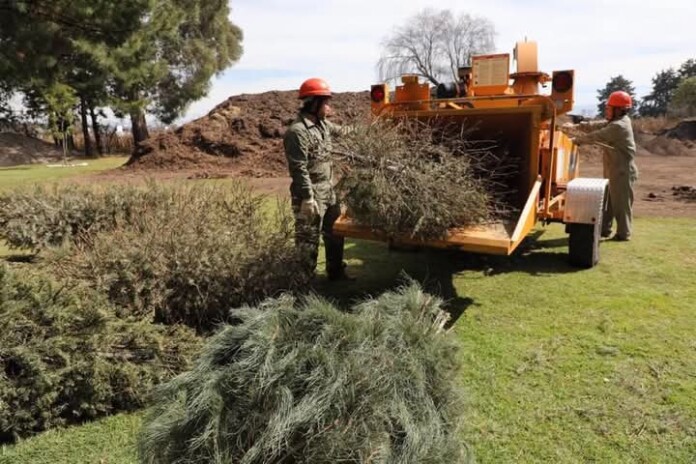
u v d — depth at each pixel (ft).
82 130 113.39
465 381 10.86
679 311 14.23
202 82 100.53
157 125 114.83
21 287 9.94
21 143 98.02
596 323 13.65
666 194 34.37
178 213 14.34
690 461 8.40
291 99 73.67
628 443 8.86
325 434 6.26
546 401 10.12
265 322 7.54
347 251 21.63
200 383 7.09
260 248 13.56
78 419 9.85
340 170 13.60
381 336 7.54
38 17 33.32
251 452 6.17
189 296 12.46
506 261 19.69
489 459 8.52
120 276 11.73
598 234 18.08
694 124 83.82
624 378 10.83
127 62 37.81
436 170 13.62
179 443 6.60
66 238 15.23
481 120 16.26
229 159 62.69
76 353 9.79
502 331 13.38
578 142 21.29
